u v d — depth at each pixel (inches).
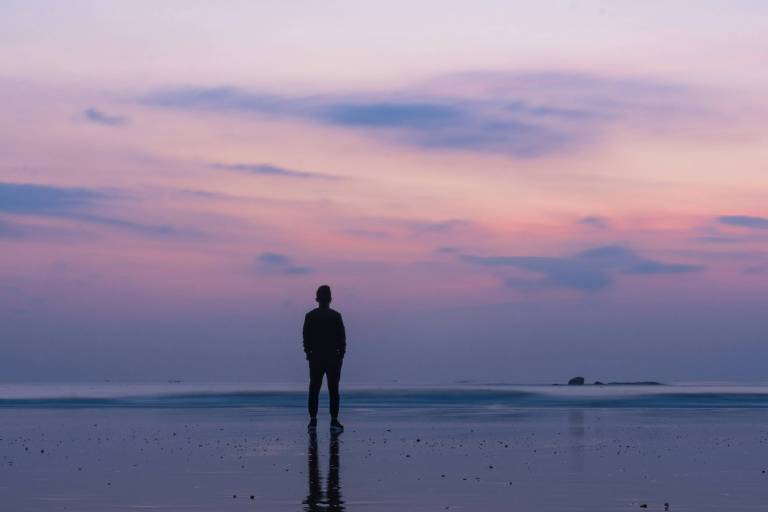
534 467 360.8
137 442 474.0
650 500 276.1
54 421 650.2
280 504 270.1
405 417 691.4
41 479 327.0
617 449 432.1
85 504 270.4
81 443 468.8
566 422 631.2
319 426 594.9
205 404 902.4
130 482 317.7
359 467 361.1
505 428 570.9
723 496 284.2
